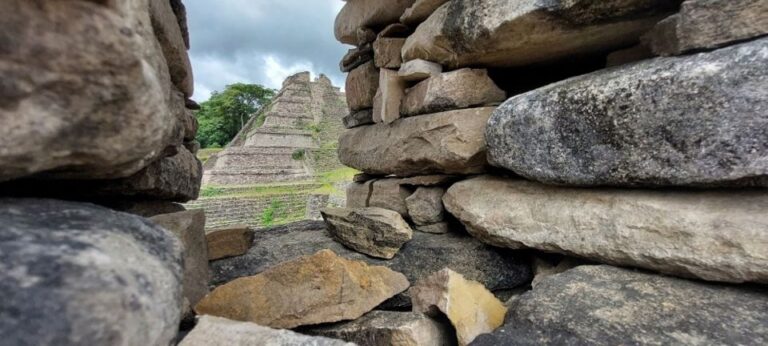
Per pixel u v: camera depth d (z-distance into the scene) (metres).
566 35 2.04
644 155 1.55
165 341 0.82
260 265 2.51
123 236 0.88
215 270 2.42
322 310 1.80
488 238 2.29
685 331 1.31
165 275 0.88
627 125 1.58
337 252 2.61
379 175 3.39
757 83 1.29
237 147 25.75
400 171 2.90
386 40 2.94
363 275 1.99
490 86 2.52
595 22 1.89
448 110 2.48
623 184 1.67
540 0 1.86
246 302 1.75
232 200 18.64
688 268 1.51
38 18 0.71
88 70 0.77
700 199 1.52
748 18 1.38
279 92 31.86
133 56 0.82
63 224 0.81
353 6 3.46
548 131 1.86
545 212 1.99
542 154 1.90
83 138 0.80
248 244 2.63
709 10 1.45
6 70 0.69
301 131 28.48
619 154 1.62
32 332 0.63
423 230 2.72
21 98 0.71
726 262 1.40
